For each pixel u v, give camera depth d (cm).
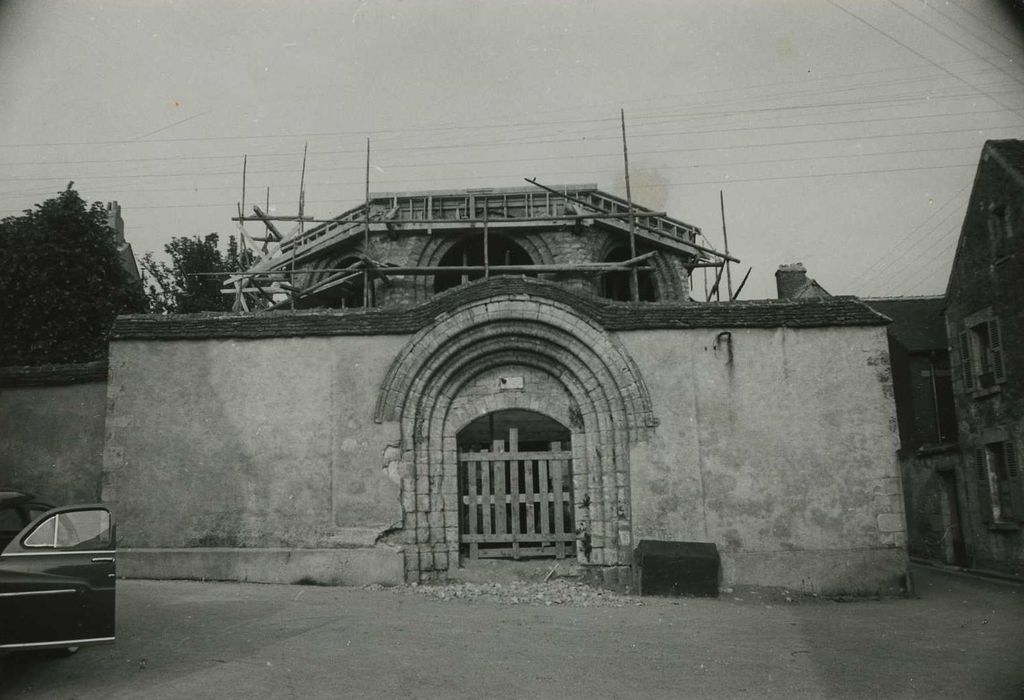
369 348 1364
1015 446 1862
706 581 1241
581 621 1008
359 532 1311
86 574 685
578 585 1308
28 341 2239
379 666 743
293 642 831
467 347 1388
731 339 1369
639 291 2400
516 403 1406
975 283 2052
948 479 2242
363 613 1015
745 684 709
